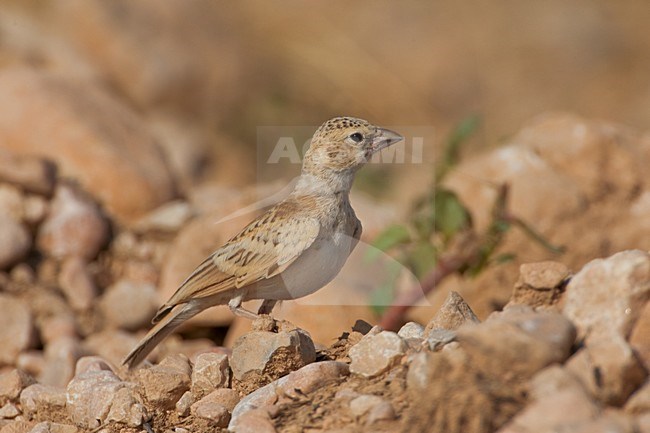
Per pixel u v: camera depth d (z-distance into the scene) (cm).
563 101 4847
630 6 5366
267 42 4881
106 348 2331
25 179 2745
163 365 1605
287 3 5066
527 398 1146
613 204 2550
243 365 1496
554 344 1171
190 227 2634
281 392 1384
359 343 1392
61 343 2325
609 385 1154
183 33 4669
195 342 2412
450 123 4681
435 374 1189
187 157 4138
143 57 4441
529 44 5084
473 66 4934
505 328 1181
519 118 4738
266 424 1285
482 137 4444
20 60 3978
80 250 2730
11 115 2980
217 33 4800
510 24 5181
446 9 5225
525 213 2511
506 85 4888
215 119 4519
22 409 1673
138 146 3036
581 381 1148
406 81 4838
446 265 2312
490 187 2561
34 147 2930
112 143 2969
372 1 5203
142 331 2564
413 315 2325
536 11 5281
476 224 2538
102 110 3089
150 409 1516
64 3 4438
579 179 2575
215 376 1514
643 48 5116
